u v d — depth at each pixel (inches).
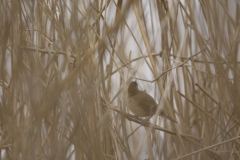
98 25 138.4
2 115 133.6
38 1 138.3
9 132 124.6
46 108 109.3
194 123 170.9
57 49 123.8
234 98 136.7
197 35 142.3
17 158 119.8
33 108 119.6
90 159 120.9
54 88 110.8
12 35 132.6
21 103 128.9
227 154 155.3
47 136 130.9
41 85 123.6
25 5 140.0
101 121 116.6
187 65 161.0
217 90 148.8
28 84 121.0
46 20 148.2
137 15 142.5
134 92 152.4
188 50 169.6
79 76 119.8
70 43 129.0
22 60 130.7
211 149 149.7
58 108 128.9
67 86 116.6
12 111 135.2
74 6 116.9
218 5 125.3
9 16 133.4
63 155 120.3
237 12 128.3
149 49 141.0
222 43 128.4
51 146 124.8
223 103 147.3
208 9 129.9
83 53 120.6
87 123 121.5
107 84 151.3
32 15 136.1
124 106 161.9
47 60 129.5
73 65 129.7
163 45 152.4
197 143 144.9
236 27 129.5
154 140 159.9
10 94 137.9
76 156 121.5
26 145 119.0
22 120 130.2
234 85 134.4
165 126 170.1
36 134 120.5
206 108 166.1
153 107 142.6
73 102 115.8
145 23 157.8
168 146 168.1
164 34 152.1
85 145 121.3
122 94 163.6
